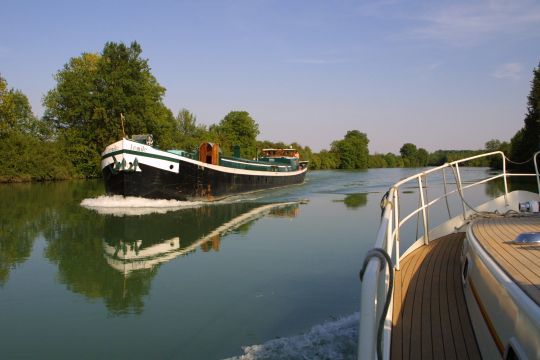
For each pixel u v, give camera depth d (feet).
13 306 27.96
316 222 57.52
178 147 214.28
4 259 40.22
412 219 57.16
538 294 9.68
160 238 48.75
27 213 68.44
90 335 23.39
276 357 20.12
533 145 195.11
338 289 29.94
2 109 152.05
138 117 163.22
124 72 159.22
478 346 12.71
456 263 20.52
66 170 166.61
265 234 49.78
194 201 81.25
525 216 23.56
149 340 22.61
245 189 98.32
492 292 11.80
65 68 185.37
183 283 32.17
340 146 350.23
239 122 245.65
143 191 75.20
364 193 100.01
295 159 138.72
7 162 148.66
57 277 34.42
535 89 195.93
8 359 20.79
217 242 45.85
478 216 24.25
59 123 183.21
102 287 31.81
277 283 31.53
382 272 10.69
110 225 57.21
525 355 8.64
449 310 15.23
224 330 23.57
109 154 74.95
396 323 14.32
